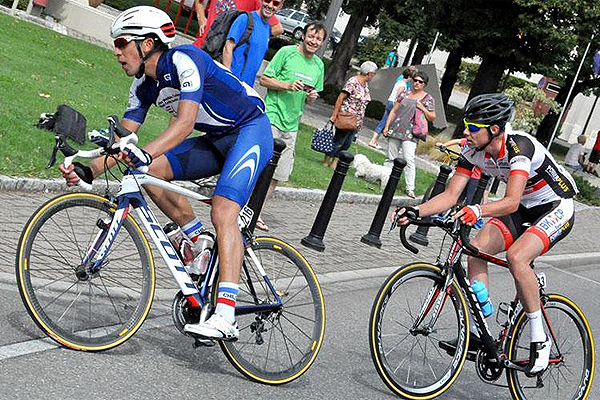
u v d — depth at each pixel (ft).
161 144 19.40
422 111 58.85
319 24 38.01
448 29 120.98
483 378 24.11
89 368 19.62
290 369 22.18
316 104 110.52
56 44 74.59
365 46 143.54
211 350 23.13
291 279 22.45
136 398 18.75
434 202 23.34
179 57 19.74
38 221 19.77
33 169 34.71
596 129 192.95
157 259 29.96
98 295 20.84
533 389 24.73
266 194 37.42
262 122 21.17
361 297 32.89
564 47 112.98
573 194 24.17
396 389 22.71
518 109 101.14
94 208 20.53
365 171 60.39
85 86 59.77
